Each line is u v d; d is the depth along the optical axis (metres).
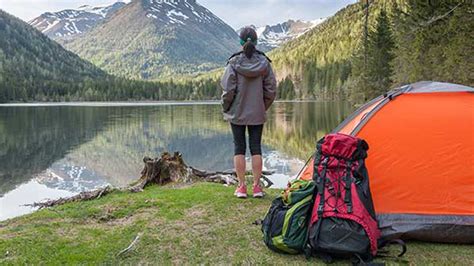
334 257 2.76
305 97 77.88
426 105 3.48
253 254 2.86
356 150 2.92
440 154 3.26
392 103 3.55
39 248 2.98
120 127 21.84
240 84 4.02
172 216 3.75
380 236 2.96
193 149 13.51
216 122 24.28
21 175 9.87
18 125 23.92
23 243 3.08
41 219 3.79
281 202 3.02
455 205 3.12
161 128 20.89
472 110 3.38
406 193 3.21
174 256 2.85
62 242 3.11
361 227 2.69
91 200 4.81
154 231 3.34
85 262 2.76
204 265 2.71
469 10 13.45
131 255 2.88
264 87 4.11
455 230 3.04
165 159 6.30
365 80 32.56
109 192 5.21
